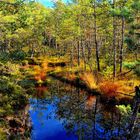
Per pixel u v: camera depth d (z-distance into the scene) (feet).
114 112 66.90
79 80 100.78
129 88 74.18
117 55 117.60
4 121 44.47
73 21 131.34
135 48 42.83
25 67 138.51
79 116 65.77
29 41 198.39
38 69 140.56
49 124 60.13
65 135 54.13
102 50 148.77
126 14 42.65
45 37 230.48
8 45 127.75
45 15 199.31
